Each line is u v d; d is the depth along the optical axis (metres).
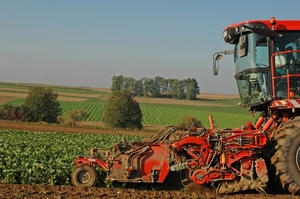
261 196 10.64
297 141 10.32
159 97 143.62
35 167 12.85
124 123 56.53
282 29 10.77
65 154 18.33
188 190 11.05
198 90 137.12
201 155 10.81
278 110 11.25
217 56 12.45
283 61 10.78
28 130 41.84
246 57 11.20
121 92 58.06
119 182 11.73
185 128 11.51
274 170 10.52
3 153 17.61
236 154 10.74
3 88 134.00
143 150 10.85
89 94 136.88
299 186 10.29
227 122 73.19
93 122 66.38
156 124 71.00
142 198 10.21
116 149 11.19
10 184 12.00
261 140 10.74
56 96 62.19
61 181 12.48
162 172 10.88
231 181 10.79
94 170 11.39
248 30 10.89
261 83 10.95
